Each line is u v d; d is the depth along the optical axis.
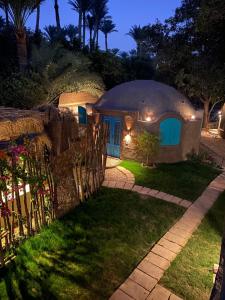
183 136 13.73
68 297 5.00
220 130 21.73
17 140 6.83
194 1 21.95
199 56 21.52
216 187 10.98
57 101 18.06
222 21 16.47
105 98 15.02
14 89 15.95
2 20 26.41
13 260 5.70
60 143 8.12
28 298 4.91
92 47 30.97
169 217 8.24
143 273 5.77
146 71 33.12
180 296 5.27
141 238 7.01
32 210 6.42
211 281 5.70
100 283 5.38
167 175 11.84
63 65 19.45
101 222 7.55
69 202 7.88
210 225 8.02
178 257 6.41
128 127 13.44
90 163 8.81
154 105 13.44
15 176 5.71
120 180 10.86
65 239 6.61
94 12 48.72
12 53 21.14
